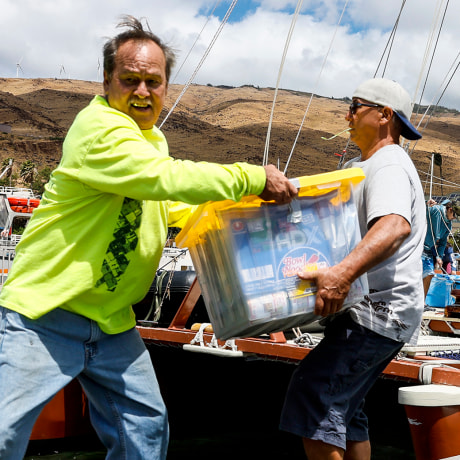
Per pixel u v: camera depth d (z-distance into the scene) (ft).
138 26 7.00
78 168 6.57
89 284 6.72
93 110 6.66
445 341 13.28
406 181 7.68
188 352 13.80
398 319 7.72
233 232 6.92
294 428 7.71
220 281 7.18
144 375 7.30
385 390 12.63
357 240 7.38
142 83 6.84
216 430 14.66
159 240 7.20
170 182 6.37
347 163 8.79
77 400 13.17
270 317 6.89
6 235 43.19
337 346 7.75
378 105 8.23
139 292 7.19
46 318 6.70
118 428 7.23
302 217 7.11
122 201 6.79
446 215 22.66
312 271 7.04
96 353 6.98
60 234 6.68
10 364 6.54
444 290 22.43
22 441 6.59
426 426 8.46
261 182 6.68
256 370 13.89
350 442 8.43
